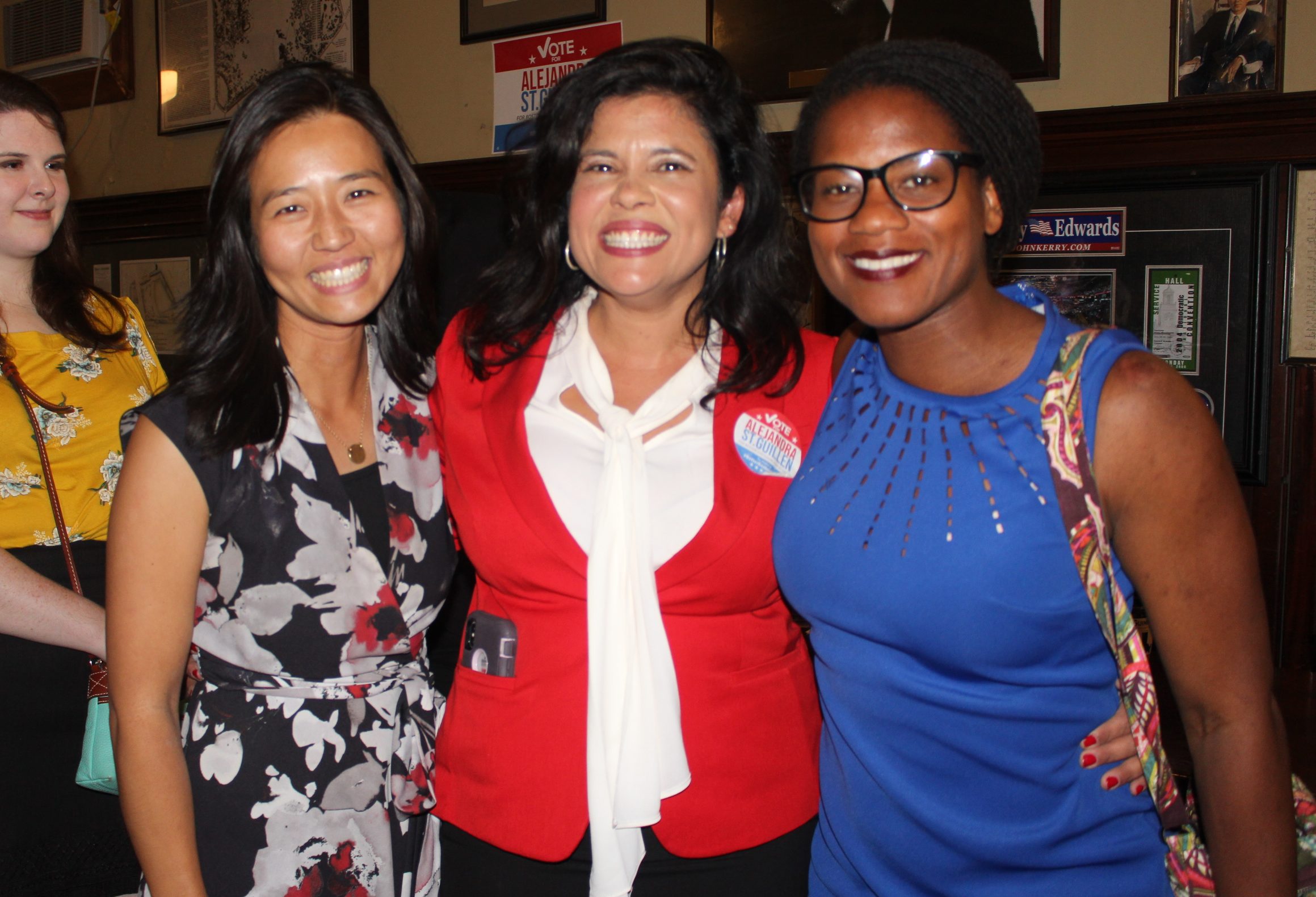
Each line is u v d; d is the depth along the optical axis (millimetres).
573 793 1272
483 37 3533
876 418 1142
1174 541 950
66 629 1518
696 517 1288
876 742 1139
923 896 1133
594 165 1272
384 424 1354
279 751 1232
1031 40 2734
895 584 1066
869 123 980
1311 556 2643
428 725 1356
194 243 4270
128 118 4477
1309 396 2600
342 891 1251
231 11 4074
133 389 1816
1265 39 2510
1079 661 1055
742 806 1287
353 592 1269
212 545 1219
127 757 1178
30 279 1751
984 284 1043
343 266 1213
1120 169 2711
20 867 1627
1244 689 970
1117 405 959
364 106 1263
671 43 1278
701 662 1291
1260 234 2582
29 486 1664
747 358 1339
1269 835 986
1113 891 1072
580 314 1400
